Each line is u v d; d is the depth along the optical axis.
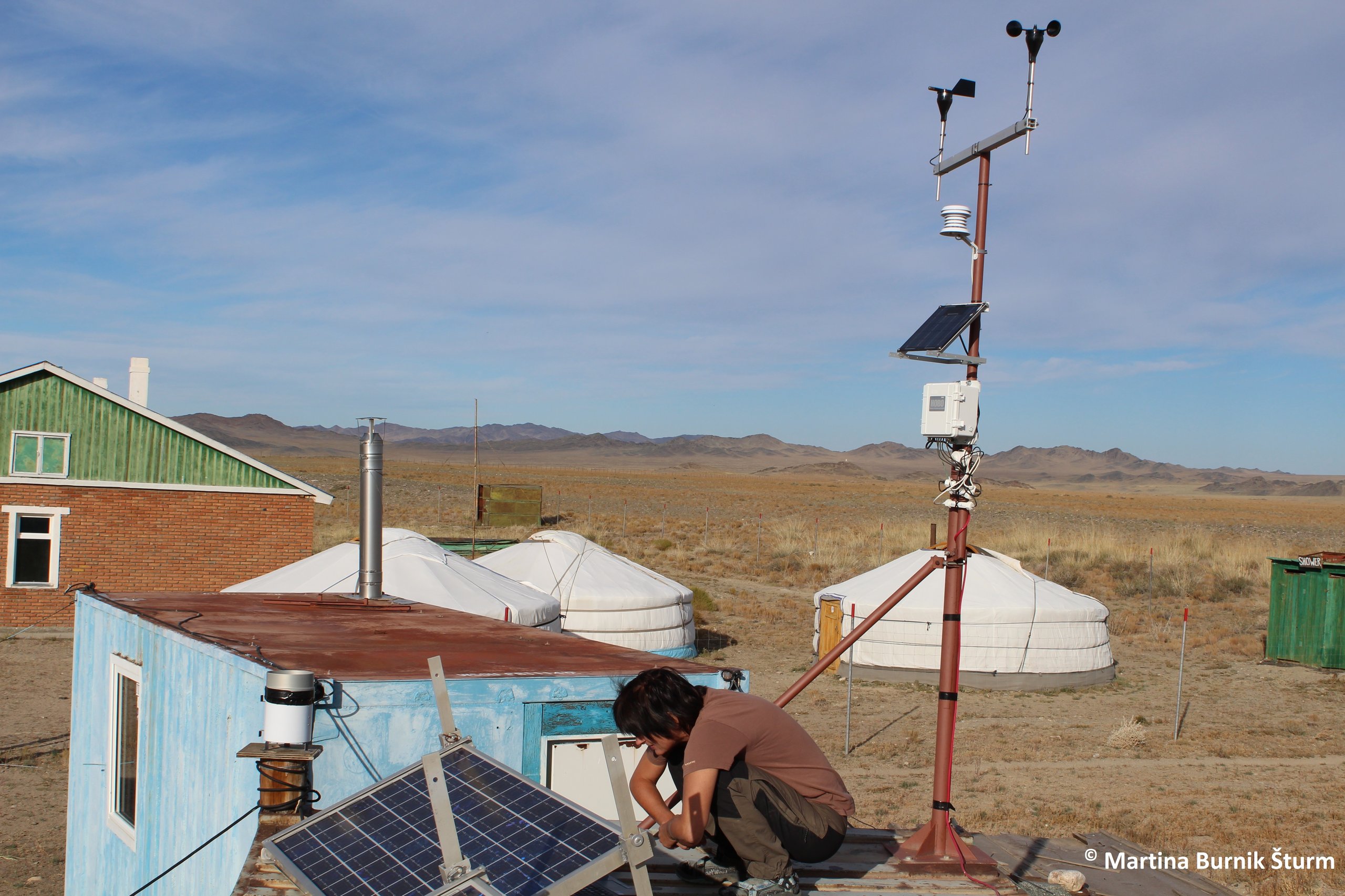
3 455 22.83
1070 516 84.69
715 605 30.47
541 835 3.43
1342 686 20.47
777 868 3.99
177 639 6.85
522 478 128.62
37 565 23.33
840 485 166.50
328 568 15.96
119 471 23.64
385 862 3.60
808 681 5.53
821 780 4.05
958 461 5.42
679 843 3.71
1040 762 14.74
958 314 5.57
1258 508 138.12
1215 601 33.00
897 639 20.64
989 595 20.45
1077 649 20.44
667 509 78.75
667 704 3.81
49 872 9.93
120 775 7.94
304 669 5.83
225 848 5.69
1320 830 11.50
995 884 4.90
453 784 4.01
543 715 5.95
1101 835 9.76
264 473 24.70
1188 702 19.06
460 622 8.66
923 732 16.55
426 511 61.16
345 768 5.45
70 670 19.17
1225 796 12.98
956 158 5.73
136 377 25.66
